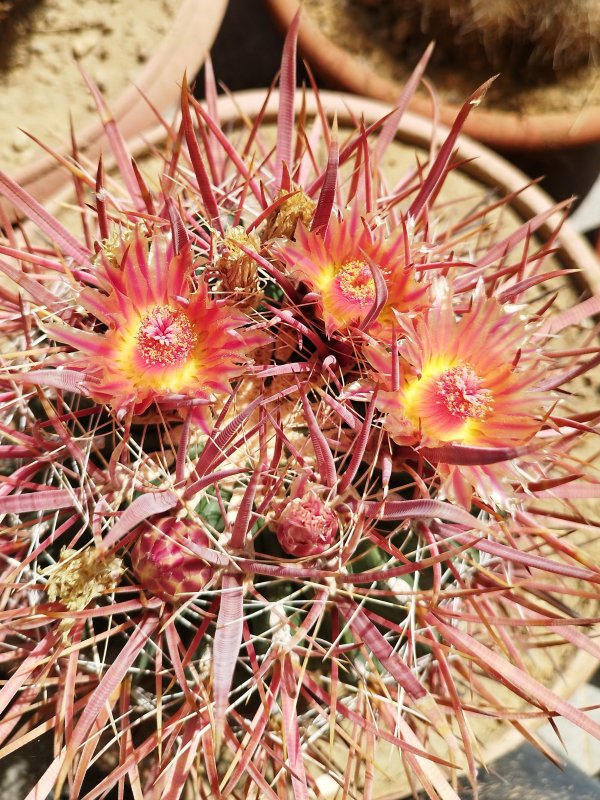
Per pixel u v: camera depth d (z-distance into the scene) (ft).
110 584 0.55
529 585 0.69
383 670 0.65
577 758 1.02
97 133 1.20
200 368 0.58
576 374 0.66
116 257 0.61
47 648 0.58
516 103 1.43
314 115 1.15
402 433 0.56
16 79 1.38
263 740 0.62
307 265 0.60
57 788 0.51
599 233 1.35
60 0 1.40
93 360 0.57
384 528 0.60
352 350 0.62
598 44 1.39
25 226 1.04
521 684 0.58
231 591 0.54
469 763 0.60
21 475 0.61
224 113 1.12
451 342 0.60
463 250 1.03
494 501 0.59
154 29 1.42
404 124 1.17
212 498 0.59
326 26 1.48
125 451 0.58
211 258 0.64
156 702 0.58
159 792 0.60
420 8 1.43
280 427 0.57
